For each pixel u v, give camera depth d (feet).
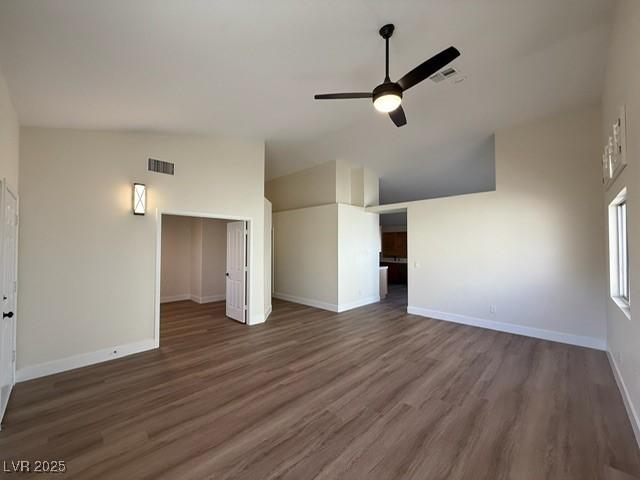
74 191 10.80
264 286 17.47
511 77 10.98
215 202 14.90
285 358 11.64
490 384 9.44
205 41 7.11
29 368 9.77
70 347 10.60
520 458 6.14
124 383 9.49
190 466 5.90
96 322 11.18
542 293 14.11
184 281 24.62
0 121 7.28
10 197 8.38
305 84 9.93
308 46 7.84
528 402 8.34
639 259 6.65
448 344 13.28
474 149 18.30
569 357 11.71
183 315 18.84
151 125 11.80
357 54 8.45
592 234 12.87
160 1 5.66
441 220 17.70
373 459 6.12
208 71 8.50
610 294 11.00
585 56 9.70
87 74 7.74
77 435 6.88
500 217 15.47
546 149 14.14
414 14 7.09
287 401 8.40
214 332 15.11
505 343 13.39
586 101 12.53
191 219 24.91
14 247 9.07
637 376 6.93
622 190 8.52
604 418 7.56
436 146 18.17
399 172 22.93
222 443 6.61
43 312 10.09
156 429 7.11
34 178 10.03
